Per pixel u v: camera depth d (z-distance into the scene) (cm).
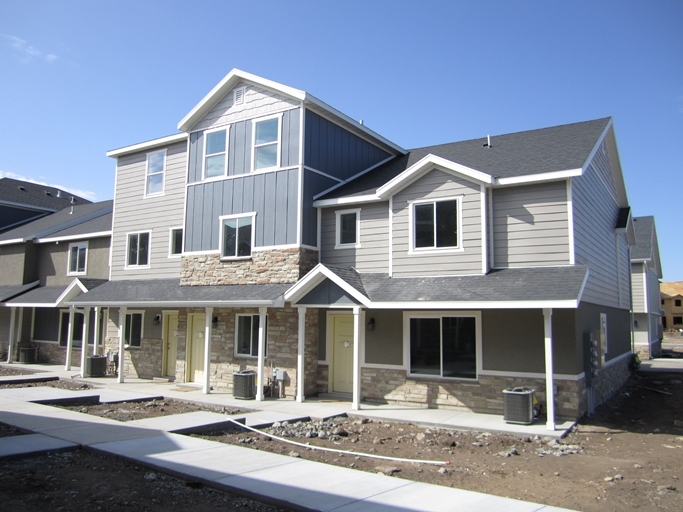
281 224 1583
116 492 669
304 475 733
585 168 1259
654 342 3362
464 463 881
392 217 1443
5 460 791
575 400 1187
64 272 2425
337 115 1686
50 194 3416
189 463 777
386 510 605
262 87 1675
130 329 2053
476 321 1309
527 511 611
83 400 1370
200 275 1741
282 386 1534
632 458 925
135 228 2070
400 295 1282
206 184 1767
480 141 1819
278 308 1576
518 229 1298
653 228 3216
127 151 2114
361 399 1455
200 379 1777
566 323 1209
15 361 2498
